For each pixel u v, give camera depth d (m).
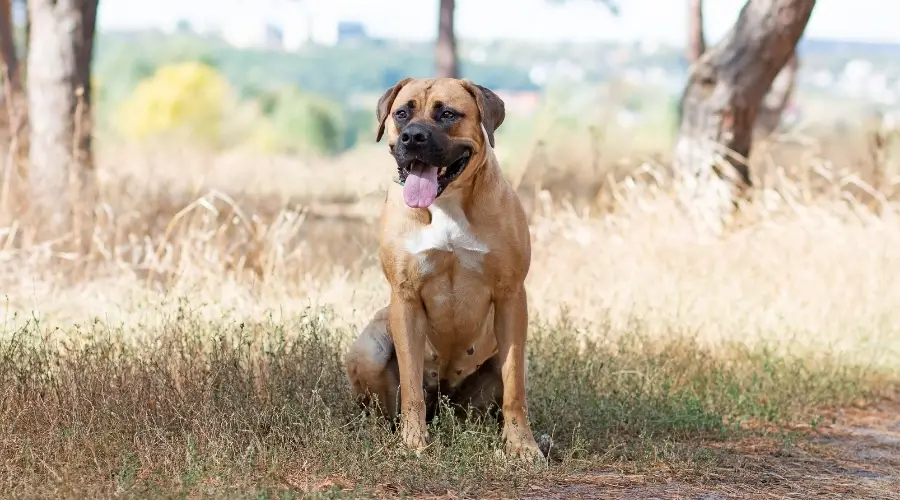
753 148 15.62
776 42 12.88
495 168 6.54
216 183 15.29
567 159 17.08
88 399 6.42
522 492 5.86
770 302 10.27
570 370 7.71
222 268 9.91
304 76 111.31
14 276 9.83
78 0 11.87
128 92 69.00
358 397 7.00
